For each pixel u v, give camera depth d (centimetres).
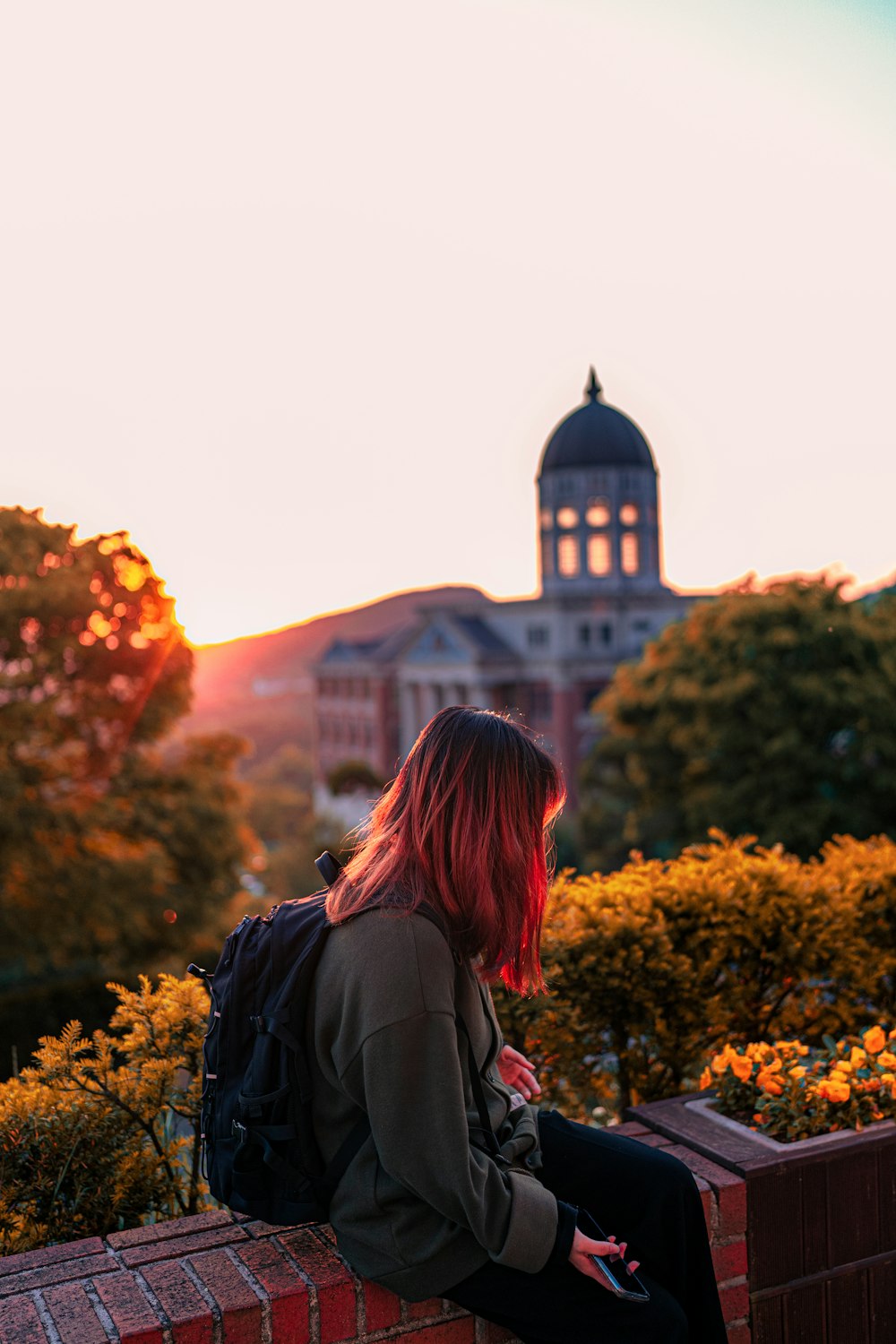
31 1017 992
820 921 415
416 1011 178
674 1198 212
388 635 9656
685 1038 394
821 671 2628
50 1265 214
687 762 2844
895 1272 265
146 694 1778
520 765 196
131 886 1661
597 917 377
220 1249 217
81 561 1678
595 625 7600
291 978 187
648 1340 193
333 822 5850
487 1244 182
